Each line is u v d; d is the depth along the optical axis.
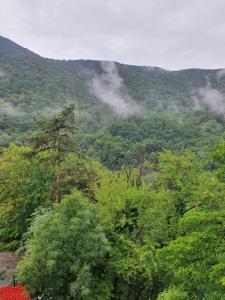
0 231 42.44
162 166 25.53
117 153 149.88
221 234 15.98
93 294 20.78
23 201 37.62
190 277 15.12
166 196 23.91
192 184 24.23
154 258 21.39
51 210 26.19
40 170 36.78
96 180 32.78
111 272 22.19
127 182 26.77
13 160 39.69
